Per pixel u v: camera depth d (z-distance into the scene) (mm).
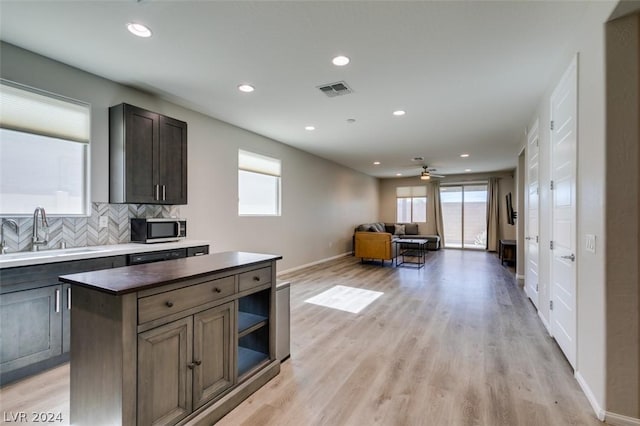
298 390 2102
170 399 1553
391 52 2566
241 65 2795
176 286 1586
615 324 1745
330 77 3035
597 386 1862
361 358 2574
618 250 1736
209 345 1774
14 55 2492
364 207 9961
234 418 1809
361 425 1760
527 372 2348
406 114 4117
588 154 2010
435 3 1956
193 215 4016
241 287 2006
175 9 2023
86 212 2979
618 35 1737
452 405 1942
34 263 2189
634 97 1709
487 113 4062
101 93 3043
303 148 6285
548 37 2322
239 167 4836
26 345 2174
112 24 2189
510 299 4316
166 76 3016
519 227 5602
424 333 3111
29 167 2660
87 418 1500
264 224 5348
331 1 1941
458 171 9477
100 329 1438
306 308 3887
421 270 6398
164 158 3355
